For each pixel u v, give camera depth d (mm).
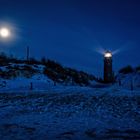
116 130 9953
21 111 14797
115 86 39438
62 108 15914
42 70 46938
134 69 48531
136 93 25719
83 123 11344
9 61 51438
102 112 14352
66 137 8766
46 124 11062
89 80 52844
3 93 26203
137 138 8656
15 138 8523
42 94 24766
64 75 48875
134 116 13102
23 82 39125
